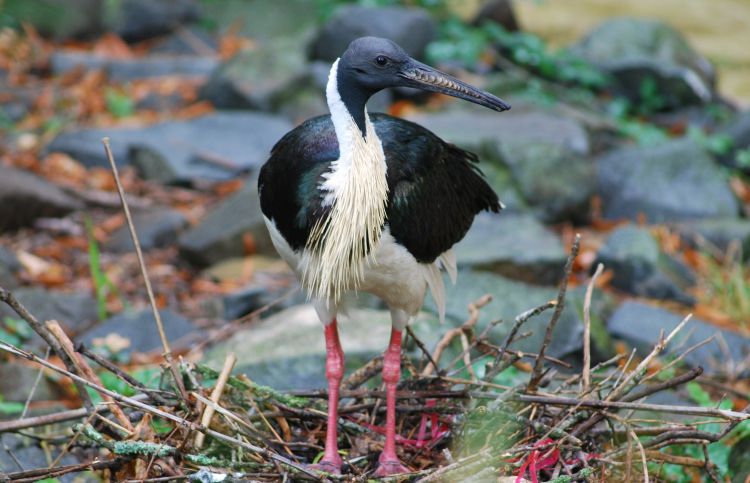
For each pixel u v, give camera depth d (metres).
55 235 14.40
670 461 7.53
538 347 10.88
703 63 21.81
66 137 16.67
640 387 9.30
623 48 21.48
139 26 21.89
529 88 19.50
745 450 8.73
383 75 7.23
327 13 22.34
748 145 18.23
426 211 7.61
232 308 12.54
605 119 19.12
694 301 13.39
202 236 13.80
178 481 7.02
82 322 12.11
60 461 8.79
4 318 11.58
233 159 16.28
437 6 22.59
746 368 11.65
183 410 7.52
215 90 18.61
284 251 7.69
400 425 8.11
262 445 7.38
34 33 21.19
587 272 13.96
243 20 23.25
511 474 7.29
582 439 7.50
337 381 7.81
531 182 15.30
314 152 7.37
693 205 15.88
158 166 15.92
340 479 7.08
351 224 7.16
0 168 14.80
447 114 17.77
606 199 16.27
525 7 25.47
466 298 11.53
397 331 7.89
